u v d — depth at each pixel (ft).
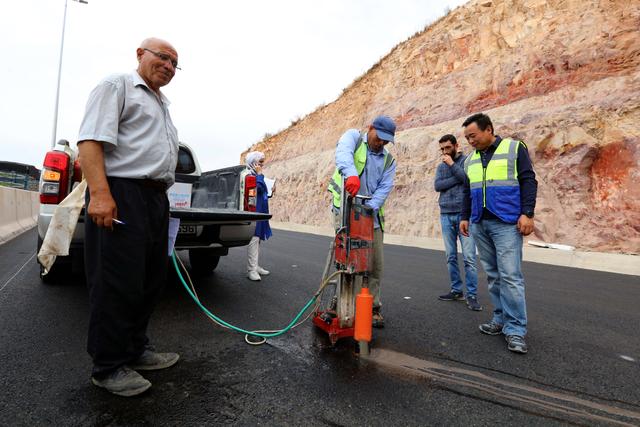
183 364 8.29
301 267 20.83
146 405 6.54
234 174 16.21
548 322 12.56
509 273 10.10
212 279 16.94
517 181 10.19
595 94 37.93
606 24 40.93
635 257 24.61
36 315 10.89
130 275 6.95
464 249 13.88
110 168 6.92
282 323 11.28
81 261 12.01
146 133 7.19
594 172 34.47
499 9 54.90
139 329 7.84
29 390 6.87
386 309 13.39
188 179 16.76
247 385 7.40
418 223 47.29
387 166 11.66
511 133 41.16
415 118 60.39
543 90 44.04
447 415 6.59
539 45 46.80
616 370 8.73
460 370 8.50
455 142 15.10
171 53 7.50
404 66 68.54
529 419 6.57
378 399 7.03
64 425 5.87
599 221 32.63
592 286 19.51
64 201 8.07
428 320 12.18
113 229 6.82
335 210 10.94
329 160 72.84
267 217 13.16
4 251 22.34
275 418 6.28
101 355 6.90
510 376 8.27
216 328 10.66
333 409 6.63
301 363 8.52
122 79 7.00
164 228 7.92
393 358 9.01
